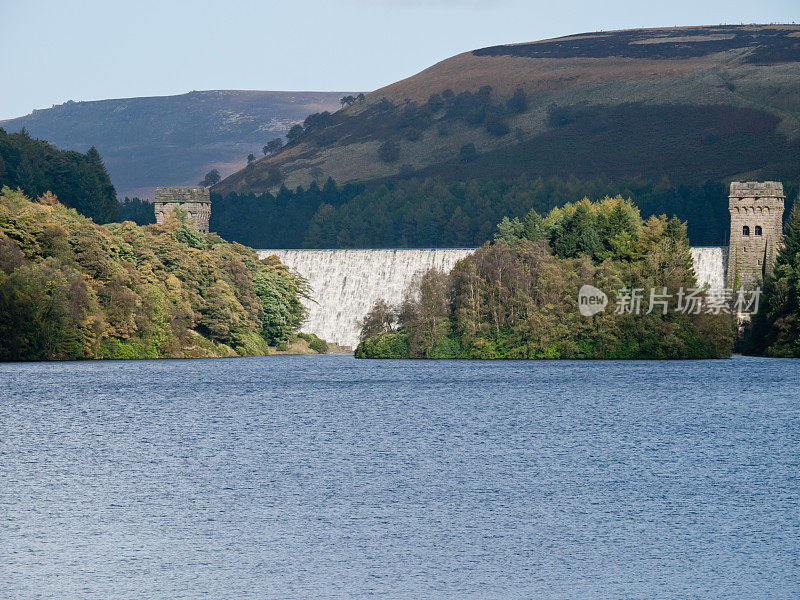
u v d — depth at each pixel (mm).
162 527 117688
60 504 128375
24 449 168250
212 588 96562
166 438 180125
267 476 145500
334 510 125250
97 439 179125
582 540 112438
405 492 134875
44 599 93500
